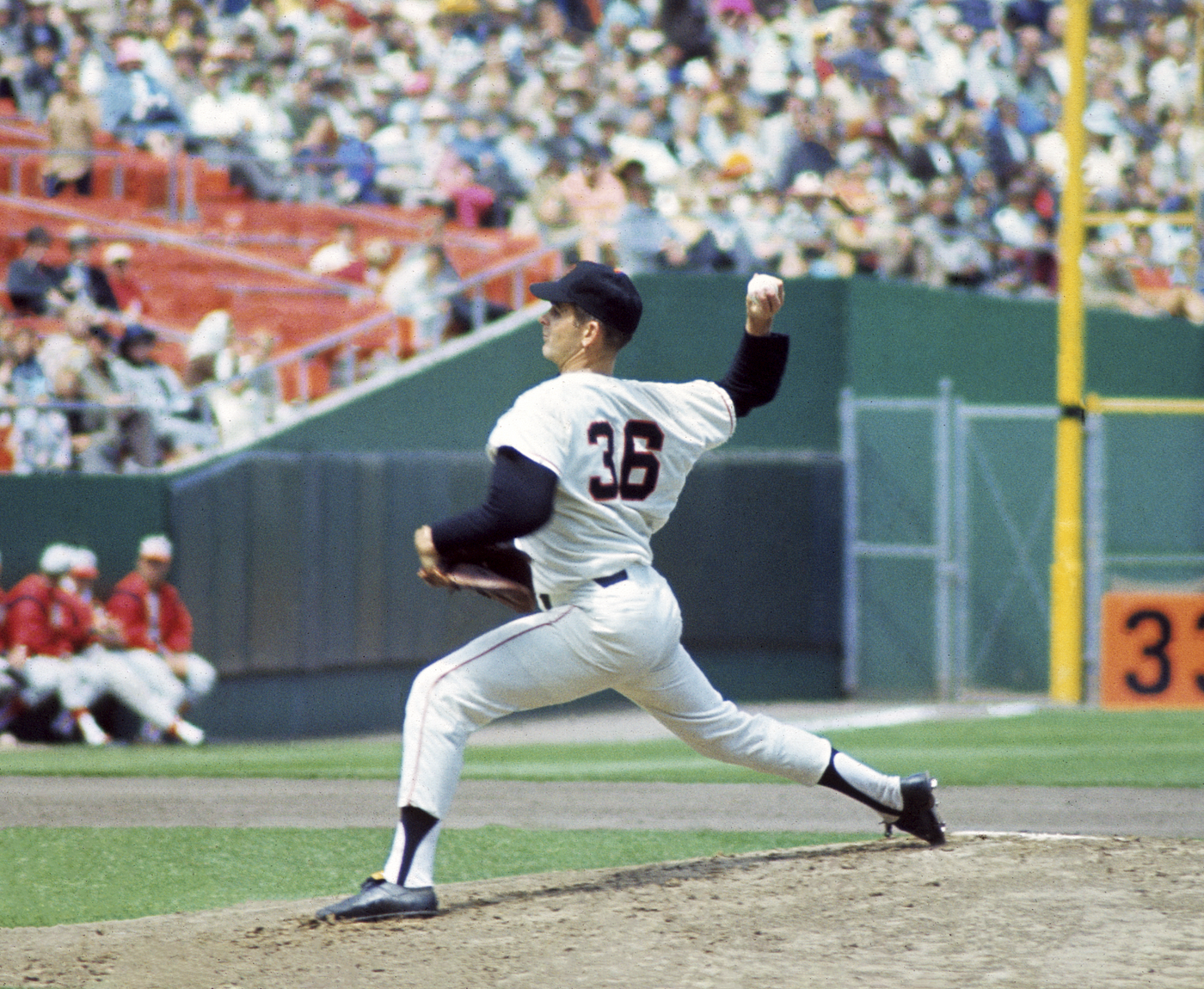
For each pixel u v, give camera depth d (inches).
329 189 2076.8
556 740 1637.6
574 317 650.8
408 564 1838.1
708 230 2033.7
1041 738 1514.5
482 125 2137.1
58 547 1604.3
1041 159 2445.9
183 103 2063.2
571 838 918.4
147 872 835.4
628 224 1995.6
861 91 2281.0
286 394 1915.6
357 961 582.2
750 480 2012.8
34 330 1680.6
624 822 978.1
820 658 2041.1
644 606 639.1
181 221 2011.6
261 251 2017.7
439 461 1856.5
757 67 2304.4
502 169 2111.2
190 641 1643.7
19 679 1569.9
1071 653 1894.7
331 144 2085.4
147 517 1647.4
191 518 1658.5
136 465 1686.8
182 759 1358.3
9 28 2087.8
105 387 1674.5
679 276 2005.4
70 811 1031.0
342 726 1792.6
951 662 1996.8
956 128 2348.7
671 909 634.8
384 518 1815.9
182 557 1653.5
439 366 1873.8
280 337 1947.6
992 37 2452.0
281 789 1142.3
